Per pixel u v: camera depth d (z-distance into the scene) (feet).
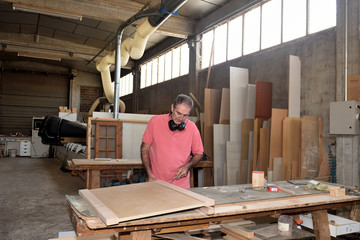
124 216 4.17
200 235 6.49
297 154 13.51
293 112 14.06
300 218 8.13
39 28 34.50
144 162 7.66
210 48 24.11
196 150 8.00
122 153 19.40
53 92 50.70
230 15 21.03
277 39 17.43
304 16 15.74
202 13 23.95
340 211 12.21
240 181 15.29
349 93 11.51
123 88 44.75
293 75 14.35
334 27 13.69
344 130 11.48
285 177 13.23
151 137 7.86
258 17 19.08
